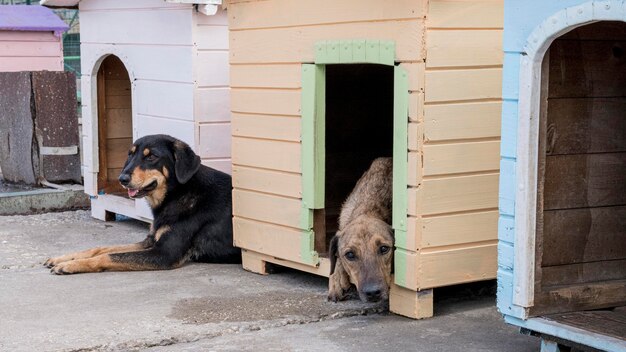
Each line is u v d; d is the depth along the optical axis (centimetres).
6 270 648
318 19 565
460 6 505
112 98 870
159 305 550
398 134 514
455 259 523
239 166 651
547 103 427
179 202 668
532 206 422
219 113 734
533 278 428
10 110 1017
